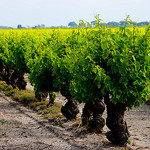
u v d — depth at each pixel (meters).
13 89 18.17
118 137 8.21
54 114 12.62
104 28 8.12
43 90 11.38
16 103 15.23
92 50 7.84
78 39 9.83
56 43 11.79
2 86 19.72
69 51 10.16
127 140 8.29
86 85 7.79
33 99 15.19
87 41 8.84
